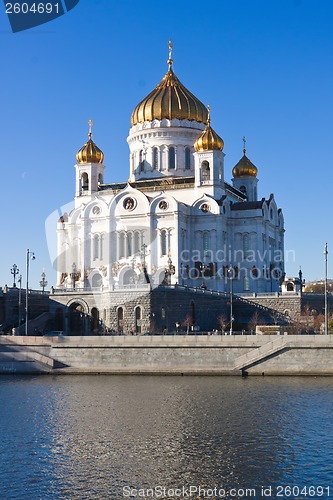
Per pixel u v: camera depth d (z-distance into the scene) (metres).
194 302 139.75
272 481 49.34
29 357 108.88
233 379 97.12
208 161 168.88
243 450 57.03
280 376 99.25
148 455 55.94
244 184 193.12
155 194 168.88
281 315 147.25
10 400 81.69
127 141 186.88
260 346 101.12
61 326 138.12
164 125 179.38
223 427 65.12
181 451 56.91
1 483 49.41
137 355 105.69
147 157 181.25
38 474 51.38
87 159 179.00
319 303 149.62
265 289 167.38
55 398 82.69
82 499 46.31
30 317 138.88
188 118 180.88
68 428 65.88
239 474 50.94
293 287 149.25
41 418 70.75
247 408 74.00
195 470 51.91
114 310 130.12
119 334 129.12
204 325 142.88
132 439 61.12
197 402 78.25
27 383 96.81
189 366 103.62
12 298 134.88
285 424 65.94
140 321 127.75
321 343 98.88
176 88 184.00
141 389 88.81
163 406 76.12
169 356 104.56
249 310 149.75
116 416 71.19
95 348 107.56
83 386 92.62
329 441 59.34
